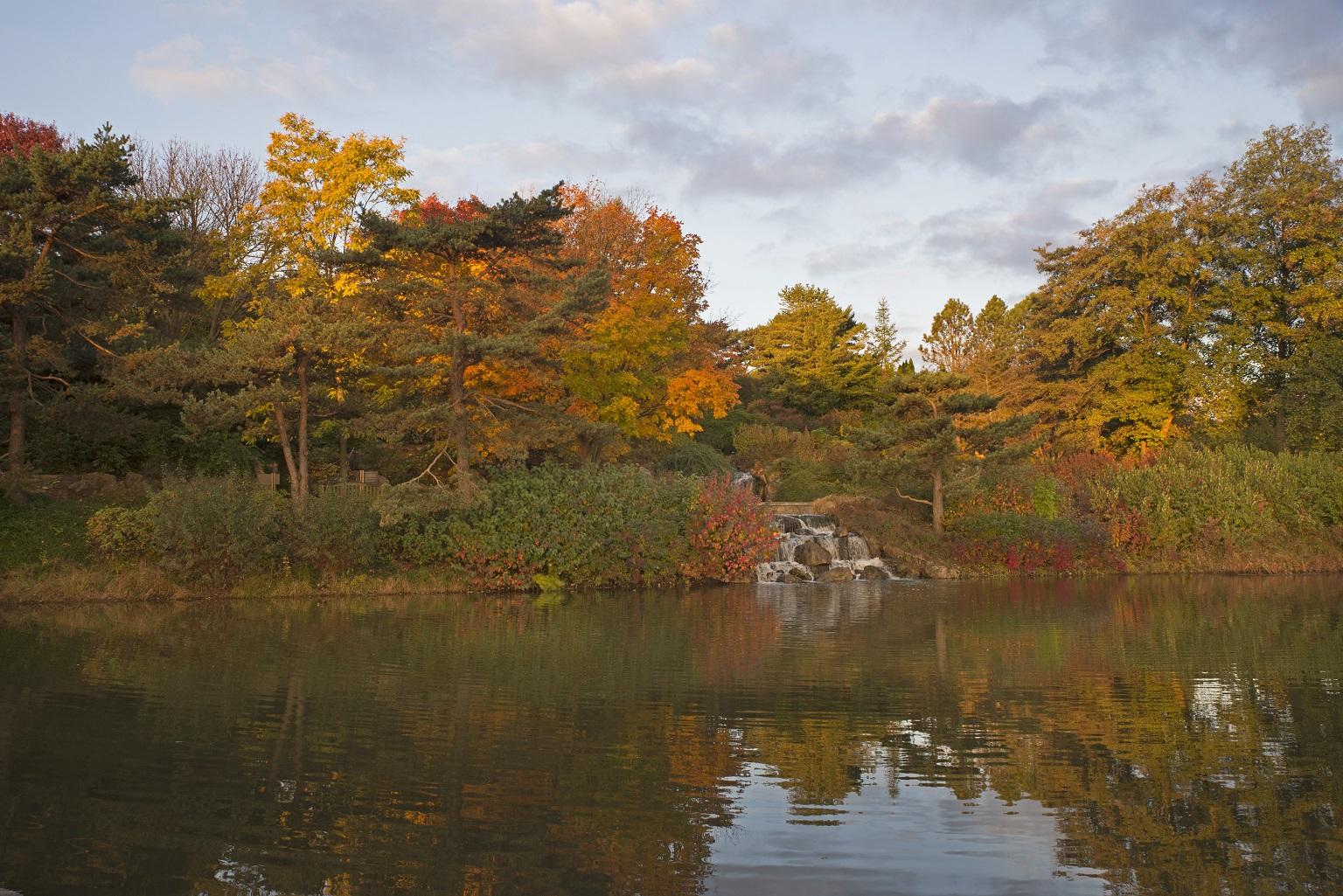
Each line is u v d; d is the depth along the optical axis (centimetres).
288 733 938
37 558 2220
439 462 3136
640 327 3123
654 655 1442
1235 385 4784
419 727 968
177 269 2509
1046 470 3844
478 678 1234
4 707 1043
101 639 1551
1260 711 1058
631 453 3872
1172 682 1237
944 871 607
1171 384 4894
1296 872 602
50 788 760
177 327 3556
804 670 1316
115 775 793
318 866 607
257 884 578
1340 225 4741
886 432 3281
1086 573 3247
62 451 2633
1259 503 3581
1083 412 5091
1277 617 1969
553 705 1080
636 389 3222
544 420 2611
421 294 2498
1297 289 4891
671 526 2727
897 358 7156
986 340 6247
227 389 2720
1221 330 4878
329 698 1107
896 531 3291
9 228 2245
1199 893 571
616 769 826
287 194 3134
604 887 579
